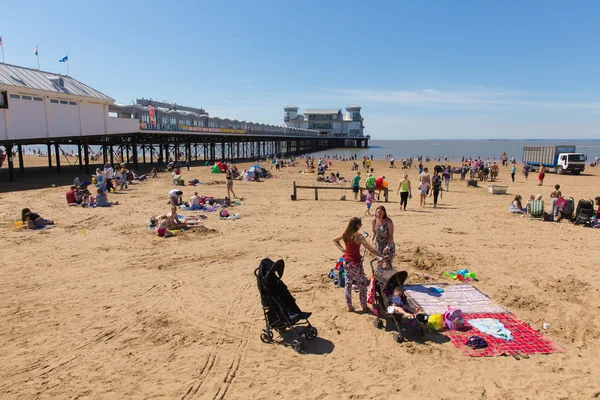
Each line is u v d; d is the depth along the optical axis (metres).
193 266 8.90
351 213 16.06
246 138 71.38
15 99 24.59
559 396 4.32
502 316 6.23
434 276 8.17
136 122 37.16
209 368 4.85
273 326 5.47
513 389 4.45
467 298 6.85
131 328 5.91
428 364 4.93
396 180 34.69
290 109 142.62
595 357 5.12
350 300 6.38
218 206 16.80
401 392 4.38
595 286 7.73
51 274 8.28
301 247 10.62
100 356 5.11
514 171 31.27
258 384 4.52
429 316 6.04
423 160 76.44
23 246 10.37
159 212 15.41
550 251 10.41
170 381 4.57
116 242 10.89
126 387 4.45
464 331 5.76
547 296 7.18
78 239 11.16
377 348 5.31
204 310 6.56
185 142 52.53
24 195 19.20
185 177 30.45
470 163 49.66
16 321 6.10
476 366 4.89
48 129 27.34
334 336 5.64
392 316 5.70
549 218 14.83
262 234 12.08
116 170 22.55
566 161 39.78
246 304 6.81
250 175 29.44
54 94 27.47
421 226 13.56
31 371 4.75
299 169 44.53
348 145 148.25
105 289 7.48
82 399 4.23
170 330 5.85
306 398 4.28
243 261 9.30
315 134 127.75
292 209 16.94
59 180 26.78
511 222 14.44
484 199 21.06
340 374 4.73
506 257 9.77
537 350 5.26
